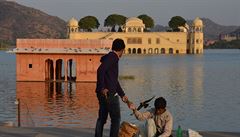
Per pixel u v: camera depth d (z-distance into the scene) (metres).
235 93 40.12
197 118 25.20
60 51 52.12
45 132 12.60
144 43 177.00
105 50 51.62
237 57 160.38
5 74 68.94
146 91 42.97
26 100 34.84
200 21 182.88
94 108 29.59
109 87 9.57
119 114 9.76
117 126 9.76
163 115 9.24
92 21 178.50
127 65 98.69
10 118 24.42
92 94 39.50
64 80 53.88
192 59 136.88
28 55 52.72
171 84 51.31
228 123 23.47
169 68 87.44
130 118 23.91
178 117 25.62
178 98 36.25
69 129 13.13
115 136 9.74
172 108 29.69
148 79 59.38
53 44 52.44
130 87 47.50
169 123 9.17
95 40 52.19
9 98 36.31
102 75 9.53
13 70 80.50
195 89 44.72
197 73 72.50
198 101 33.91
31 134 12.27
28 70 53.03
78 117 25.28
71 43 52.31
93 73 52.34
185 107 30.14
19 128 13.26
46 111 27.88
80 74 52.47
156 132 9.28
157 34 178.00
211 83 52.44
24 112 27.23
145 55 167.88
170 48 179.88
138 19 177.38
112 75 9.60
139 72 74.88
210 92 41.31
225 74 69.75
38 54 52.66
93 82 51.97
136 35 176.38
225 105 31.22
